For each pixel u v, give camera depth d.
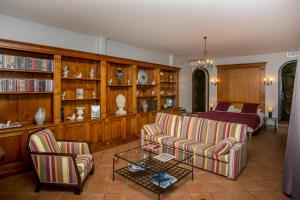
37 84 3.51
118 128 4.85
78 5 3.02
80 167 2.67
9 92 3.18
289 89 6.80
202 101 8.78
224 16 3.43
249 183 2.94
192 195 2.61
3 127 3.16
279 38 4.85
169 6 3.04
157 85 6.14
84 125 4.11
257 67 7.13
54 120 3.69
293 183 2.49
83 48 4.57
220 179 3.06
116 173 3.24
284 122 6.81
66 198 2.53
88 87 4.60
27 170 3.35
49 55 3.78
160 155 3.14
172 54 7.14
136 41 5.23
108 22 3.77
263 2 2.88
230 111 7.03
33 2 2.92
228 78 7.79
